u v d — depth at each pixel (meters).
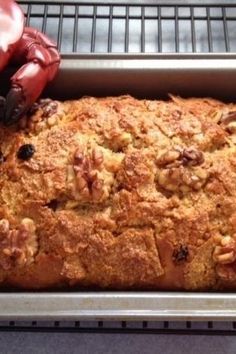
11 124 0.32
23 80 0.31
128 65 0.34
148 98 0.35
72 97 0.35
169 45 0.43
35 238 0.30
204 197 0.31
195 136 0.32
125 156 0.31
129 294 0.29
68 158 0.31
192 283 0.30
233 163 0.31
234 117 0.33
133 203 0.30
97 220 0.30
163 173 0.31
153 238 0.30
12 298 0.29
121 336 0.35
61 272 0.30
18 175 0.31
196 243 0.30
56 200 0.31
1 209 0.31
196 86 0.35
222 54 0.34
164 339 0.35
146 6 0.40
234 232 0.30
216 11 0.43
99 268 0.30
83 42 0.43
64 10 0.43
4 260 0.30
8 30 0.31
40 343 0.35
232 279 0.30
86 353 0.35
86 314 0.28
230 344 0.35
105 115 0.33
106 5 0.40
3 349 0.35
